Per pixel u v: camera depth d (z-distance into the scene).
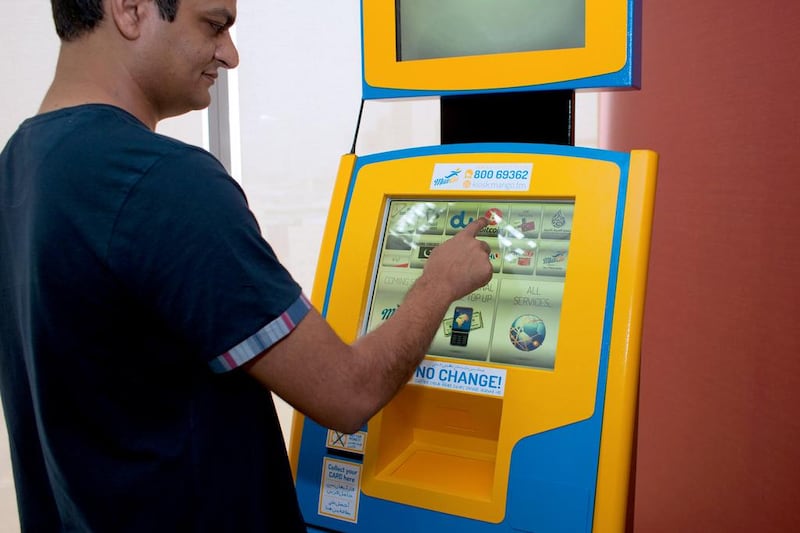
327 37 2.86
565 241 1.17
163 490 0.90
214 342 0.83
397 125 2.93
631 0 1.11
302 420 1.28
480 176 1.23
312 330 0.87
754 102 1.67
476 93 1.24
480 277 1.07
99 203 0.82
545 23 1.18
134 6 0.88
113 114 0.86
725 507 1.83
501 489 1.10
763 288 1.65
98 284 0.83
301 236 3.00
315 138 2.93
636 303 1.08
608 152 1.16
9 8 2.62
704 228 1.94
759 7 1.64
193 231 0.81
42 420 0.88
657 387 2.28
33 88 2.67
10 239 0.91
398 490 1.18
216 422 0.92
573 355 1.10
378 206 1.29
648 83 2.30
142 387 0.88
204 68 0.95
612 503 1.04
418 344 0.98
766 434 1.64
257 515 0.96
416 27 1.27
